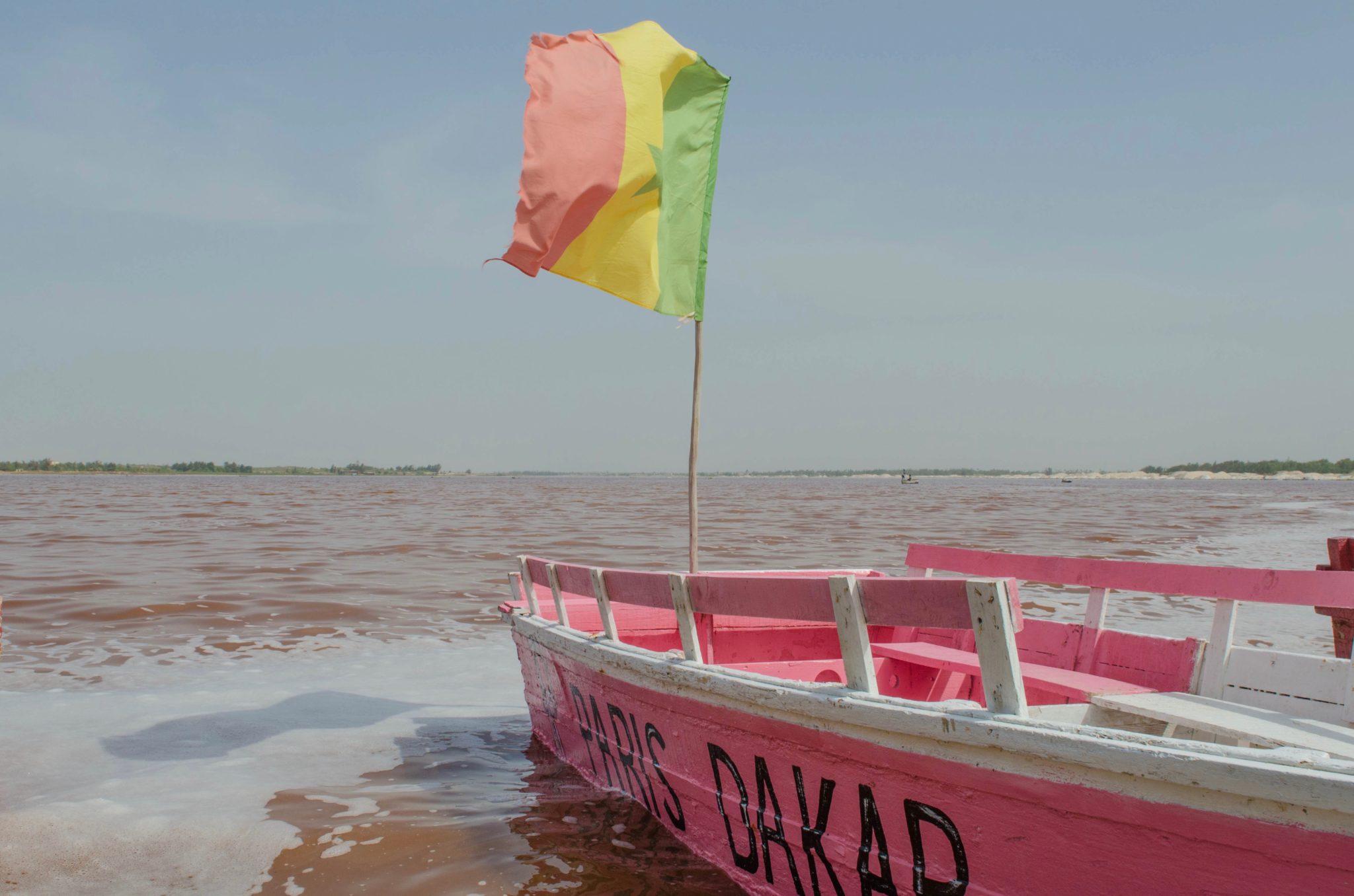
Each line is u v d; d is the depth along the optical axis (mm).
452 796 5879
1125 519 40688
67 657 9906
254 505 51500
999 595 3051
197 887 4621
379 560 19812
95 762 6516
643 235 5965
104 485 118688
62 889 4590
